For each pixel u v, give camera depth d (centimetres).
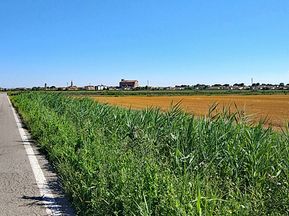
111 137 1066
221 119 884
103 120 1473
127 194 541
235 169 679
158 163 718
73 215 598
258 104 6003
